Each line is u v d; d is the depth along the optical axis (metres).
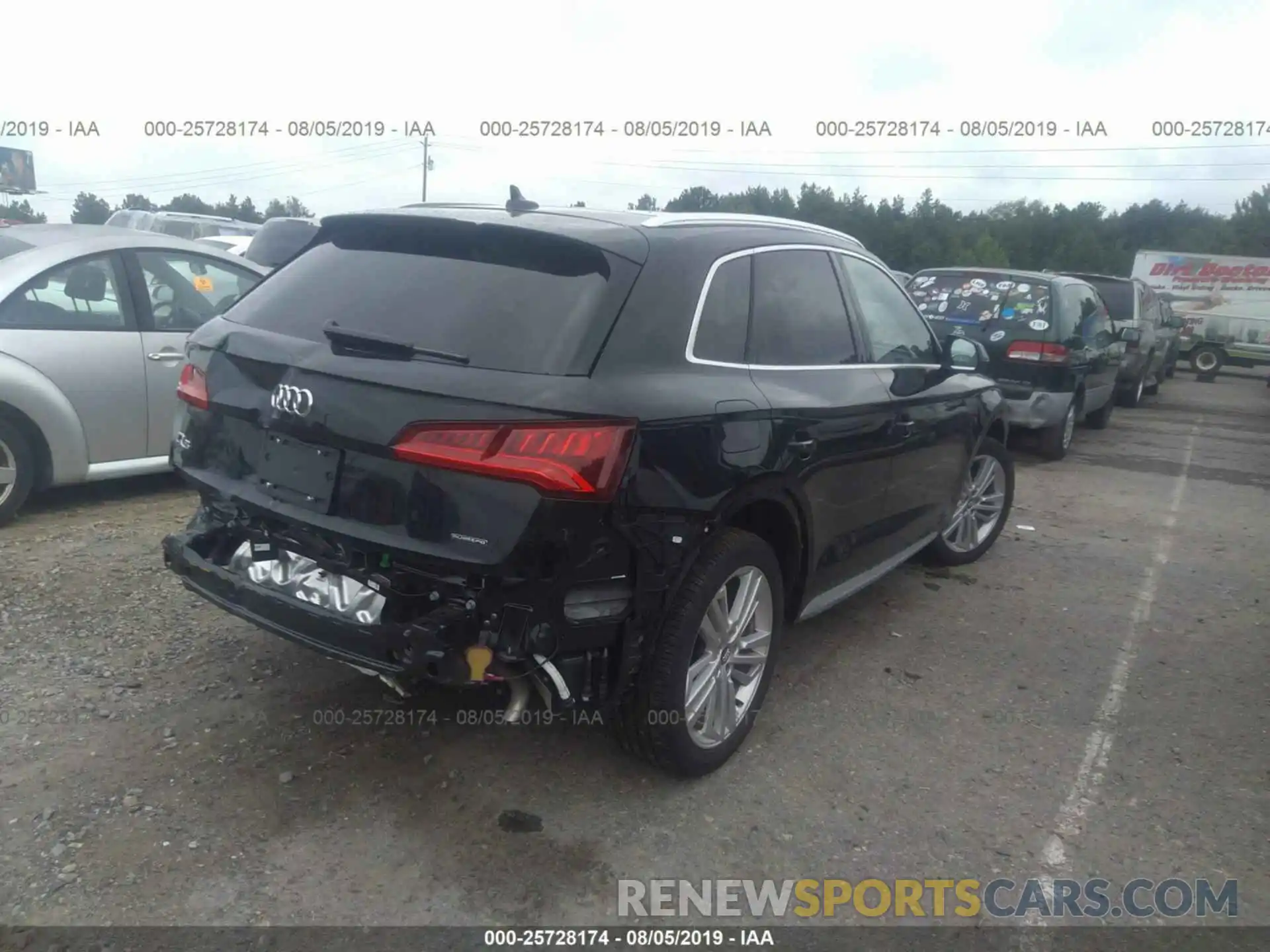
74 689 3.80
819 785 3.54
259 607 3.22
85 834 2.99
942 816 3.40
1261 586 6.10
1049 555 6.55
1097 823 3.42
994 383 5.86
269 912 2.74
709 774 3.54
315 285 3.42
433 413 2.81
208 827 3.06
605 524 2.86
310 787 3.30
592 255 3.13
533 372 2.85
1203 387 21.91
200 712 3.71
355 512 2.96
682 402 3.07
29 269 5.47
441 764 3.48
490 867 2.98
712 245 3.50
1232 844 3.34
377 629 2.91
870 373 4.31
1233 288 25.20
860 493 4.23
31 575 4.82
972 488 5.98
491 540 2.76
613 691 3.10
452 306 3.07
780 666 4.50
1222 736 4.09
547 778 3.45
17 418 5.38
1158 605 5.64
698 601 3.24
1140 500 8.43
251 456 3.25
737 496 3.32
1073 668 4.70
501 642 2.84
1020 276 9.87
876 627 5.05
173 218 19.20
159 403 5.92
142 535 5.50
